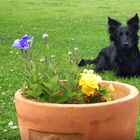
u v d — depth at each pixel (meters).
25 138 5.53
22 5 35.31
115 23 11.70
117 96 5.94
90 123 5.10
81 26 22.83
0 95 9.14
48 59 6.18
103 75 11.59
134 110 5.46
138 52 11.52
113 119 5.19
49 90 5.38
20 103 5.42
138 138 6.52
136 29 11.48
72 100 5.43
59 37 18.92
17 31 21.09
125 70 11.30
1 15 28.20
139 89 9.98
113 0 39.69
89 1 39.22
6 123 7.34
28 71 5.60
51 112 5.13
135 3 36.53
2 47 16.09
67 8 33.34
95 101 5.50
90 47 15.93
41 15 28.41
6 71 11.74
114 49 11.73
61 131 5.16
